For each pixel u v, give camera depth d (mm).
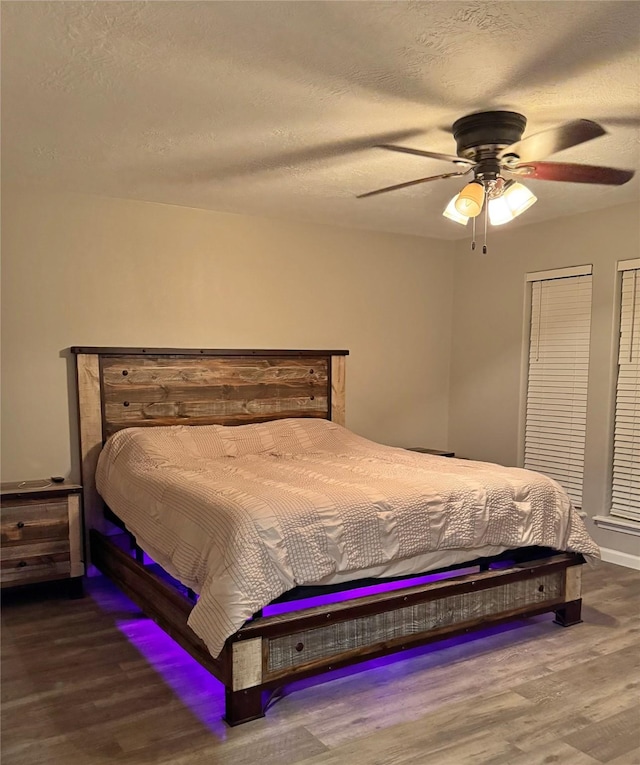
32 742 2076
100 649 2758
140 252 3855
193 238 4031
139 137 2705
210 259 4102
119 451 3529
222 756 2002
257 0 1649
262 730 2152
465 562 2826
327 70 2064
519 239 4625
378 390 4914
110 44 1888
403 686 2455
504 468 3287
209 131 2635
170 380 3953
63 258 3619
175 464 3314
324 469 3229
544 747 2059
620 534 3971
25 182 3414
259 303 4312
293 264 4441
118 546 3381
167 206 3928
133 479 3188
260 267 4301
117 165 3109
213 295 4125
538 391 4543
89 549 3742
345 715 2246
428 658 2699
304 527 2350
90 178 3342
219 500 2480
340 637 2418
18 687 2434
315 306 4562
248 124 2551
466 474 3053
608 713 2266
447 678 2520
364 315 4801
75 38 1850
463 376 5141
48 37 1843
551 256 4387
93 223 3697
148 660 2654
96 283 3727
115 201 3758
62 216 3604
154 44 1890
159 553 2688
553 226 4367
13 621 3062
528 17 1738
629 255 3891
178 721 2201
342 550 2410
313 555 2342
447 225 4594
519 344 4648
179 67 2043
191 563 2398
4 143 2779
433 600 2641
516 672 2570
